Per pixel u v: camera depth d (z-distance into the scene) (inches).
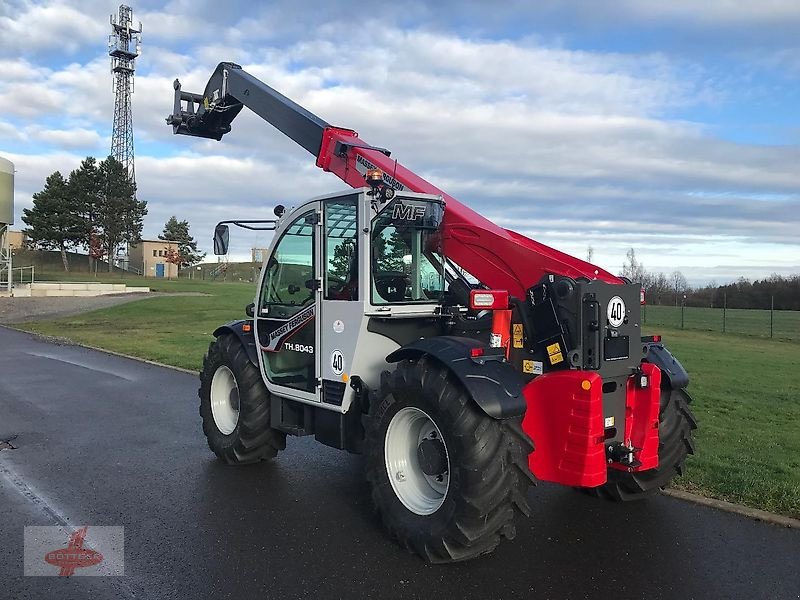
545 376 165.6
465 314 207.9
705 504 201.2
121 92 2468.0
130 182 2386.8
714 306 1416.1
